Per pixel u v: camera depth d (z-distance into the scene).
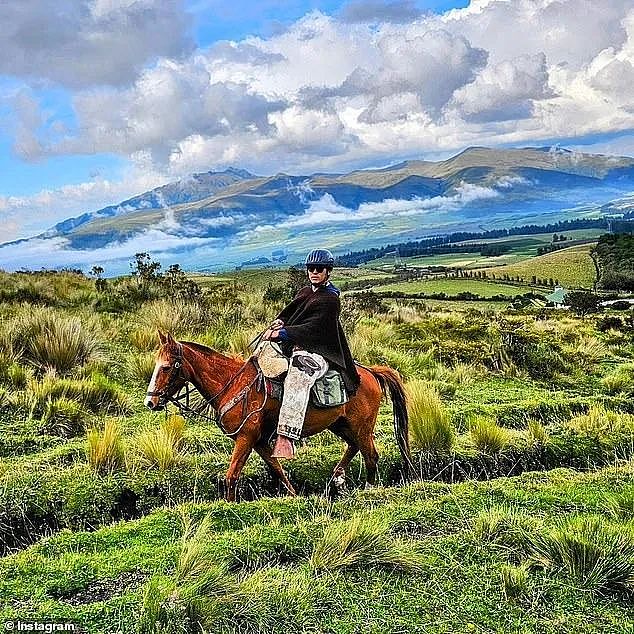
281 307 17.52
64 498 7.20
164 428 8.76
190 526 6.25
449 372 13.52
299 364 7.14
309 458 8.62
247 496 7.91
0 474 7.52
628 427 10.23
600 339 18.86
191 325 14.77
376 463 8.10
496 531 6.16
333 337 7.30
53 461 8.02
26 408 9.61
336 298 7.31
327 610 4.95
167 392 7.13
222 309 16.50
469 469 8.88
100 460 7.75
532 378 13.94
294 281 19.89
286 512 6.76
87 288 19.70
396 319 19.64
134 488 7.52
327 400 7.28
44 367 11.21
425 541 6.07
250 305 17.17
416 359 14.15
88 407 9.92
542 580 5.42
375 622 4.82
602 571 5.42
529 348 15.02
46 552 5.84
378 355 13.78
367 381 7.93
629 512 6.74
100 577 5.35
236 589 5.00
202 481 7.82
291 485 8.12
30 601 4.98
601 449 9.62
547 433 9.88
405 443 8.16
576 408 11.55
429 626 4.80
